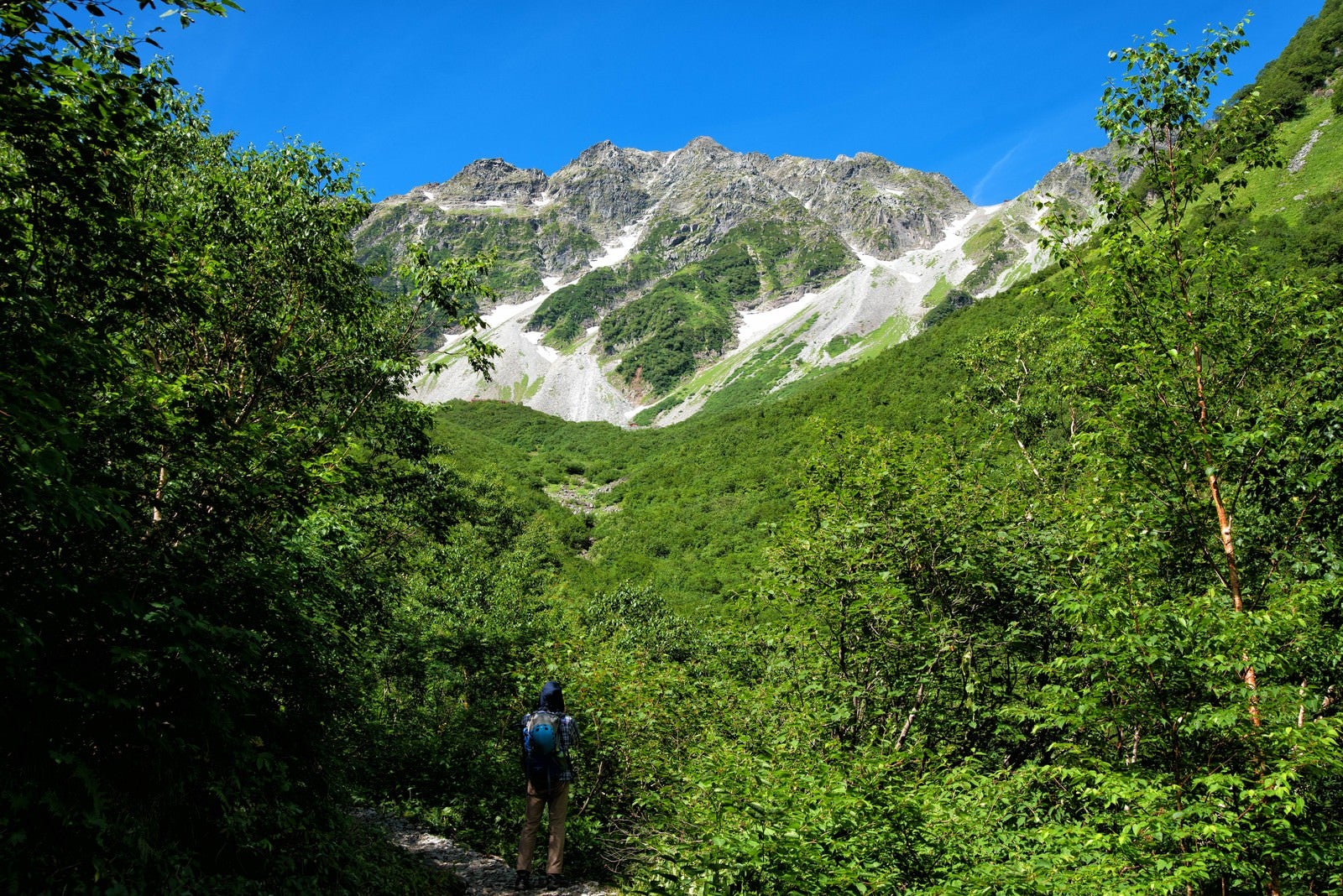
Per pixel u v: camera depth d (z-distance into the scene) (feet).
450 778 39.11
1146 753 27.32
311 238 41.32
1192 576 30.22
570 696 37.35
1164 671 23.91
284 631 19.83
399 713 52.31
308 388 43.45
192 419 18.85
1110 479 30.07
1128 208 31.24
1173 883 17.85
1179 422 27.43
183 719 16.48
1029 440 51.42
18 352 13.75
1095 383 33.81
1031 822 25.80
